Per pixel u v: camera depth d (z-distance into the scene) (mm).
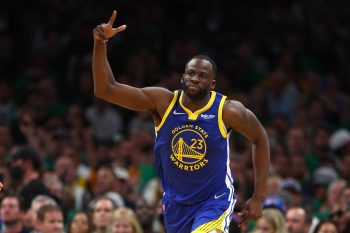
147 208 23078
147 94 15383
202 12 35562
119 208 21719
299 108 32188
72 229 21406
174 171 15406
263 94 32219
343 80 35156
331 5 37906
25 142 27781
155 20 34969
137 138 28125
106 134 31219
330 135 31281
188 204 15562
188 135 15234
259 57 34719
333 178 28266
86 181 26422
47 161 27391
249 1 36188
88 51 33438
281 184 25656
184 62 33500
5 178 22812
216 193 15461
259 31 35438
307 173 28391
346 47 36375
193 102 15281
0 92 31516
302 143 29031
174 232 15773
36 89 31594
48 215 20203
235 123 15359
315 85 33438
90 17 34469
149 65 33062
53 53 33562
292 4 36750
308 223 23359
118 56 33344
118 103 15312
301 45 35500
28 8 35156
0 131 27547
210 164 15281
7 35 34438
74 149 27109
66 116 31203
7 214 20906
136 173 27297
